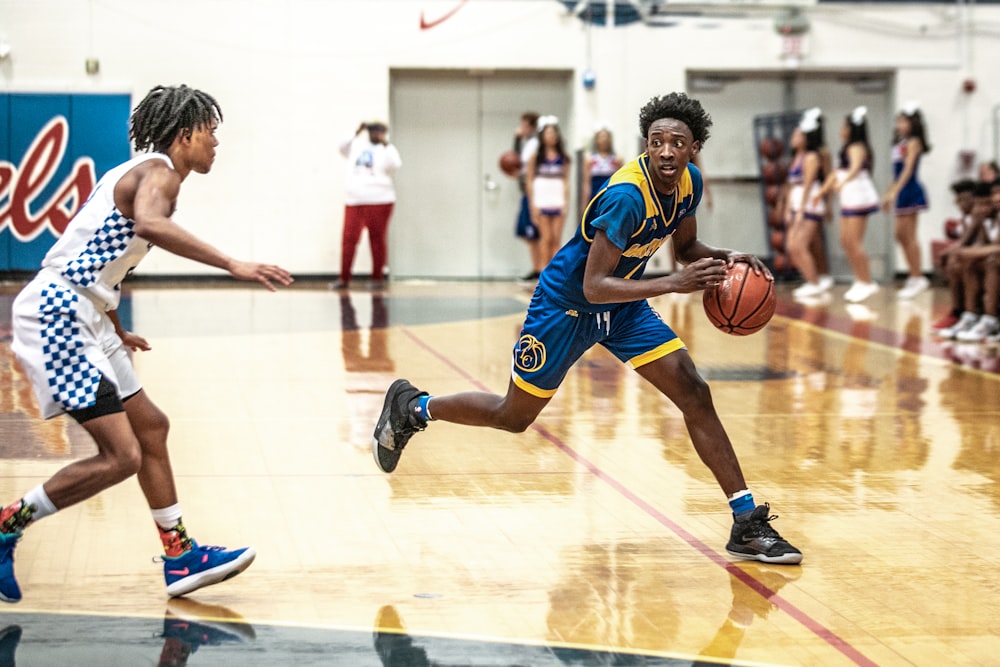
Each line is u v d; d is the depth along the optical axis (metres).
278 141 23.66
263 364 13.09
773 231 24.39
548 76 24.72
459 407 6.83
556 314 6.34
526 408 6.63
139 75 23.08
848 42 24.56
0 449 8.84
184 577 5.67
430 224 24.78
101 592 5.81
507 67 24.06
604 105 24.30
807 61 24.47
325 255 23.97
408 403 7.04
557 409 10.76
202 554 5.71
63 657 4.94
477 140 24.70
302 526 7.00
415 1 23.73
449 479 8.15
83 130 22.86
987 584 6.08
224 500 7.55
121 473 5.32
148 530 6.84
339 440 9.32
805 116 21.75
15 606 5.58
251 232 23.77
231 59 23.36
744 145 24.98
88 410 5.27
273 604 5.66
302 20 23.48
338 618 5.47
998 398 11.55
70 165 22.86
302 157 23.73
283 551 6.52
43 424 9.73
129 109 23.03
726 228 25.11
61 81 22.77
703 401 6.54
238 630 5.30
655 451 9.09
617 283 5.93
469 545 6.66
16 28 22.56
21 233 22.80
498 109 24.70
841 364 13.66
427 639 5.21
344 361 13.36
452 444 9.24
